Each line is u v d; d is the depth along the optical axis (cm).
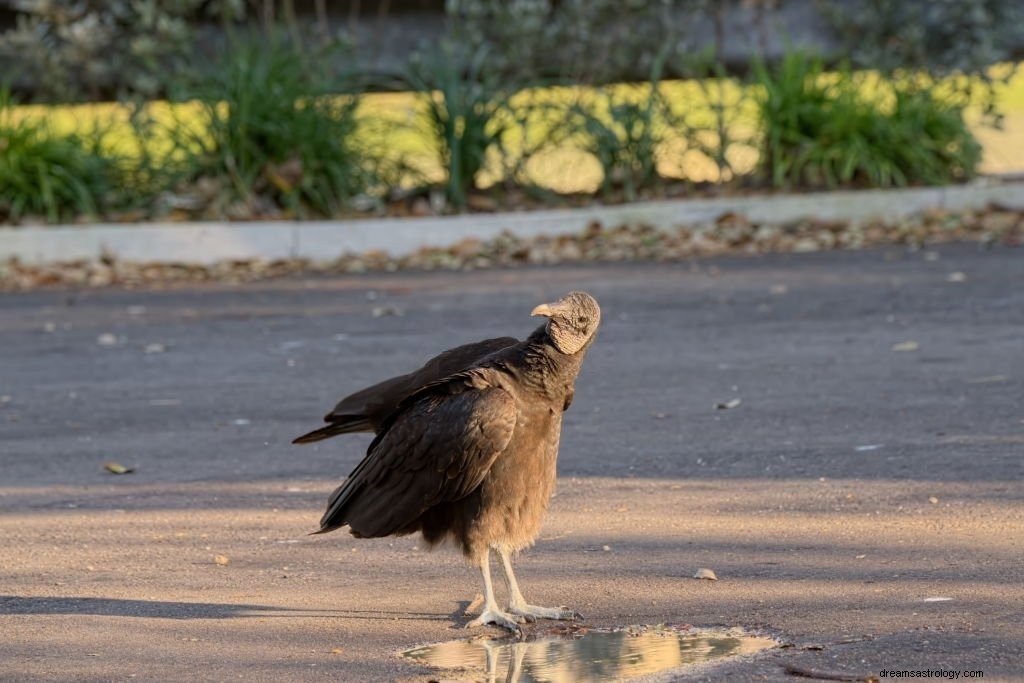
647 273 1909
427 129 2303
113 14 2283
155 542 912
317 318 1708
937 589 748
